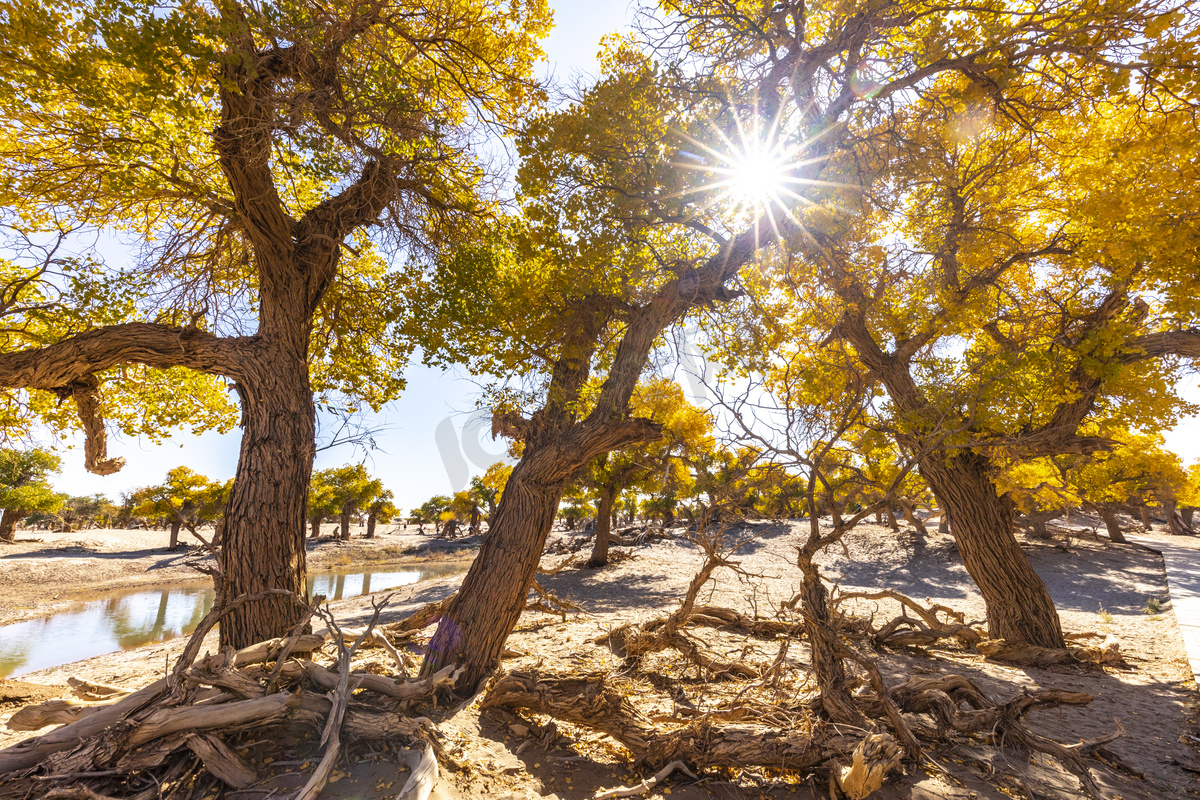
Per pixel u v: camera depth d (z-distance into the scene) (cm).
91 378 602
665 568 2023
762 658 748
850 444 698
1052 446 759
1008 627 822
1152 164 574
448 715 481
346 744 393
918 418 648
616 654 773
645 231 714
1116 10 475
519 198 720
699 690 616
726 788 396
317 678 438
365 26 561
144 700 381
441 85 779
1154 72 495
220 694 389
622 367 628
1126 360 698
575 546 2430
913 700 487
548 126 649
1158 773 432
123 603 2166
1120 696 628
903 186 715
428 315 841
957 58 565
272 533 534
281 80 541
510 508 595
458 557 4341
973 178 745
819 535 479
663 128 630
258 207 583
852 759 362
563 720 486
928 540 2266
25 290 691
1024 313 832
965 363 721
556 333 724
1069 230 738
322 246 643
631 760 443
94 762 338
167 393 815
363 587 2528
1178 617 1057
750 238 688
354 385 913
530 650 793
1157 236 565
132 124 570
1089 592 1477
